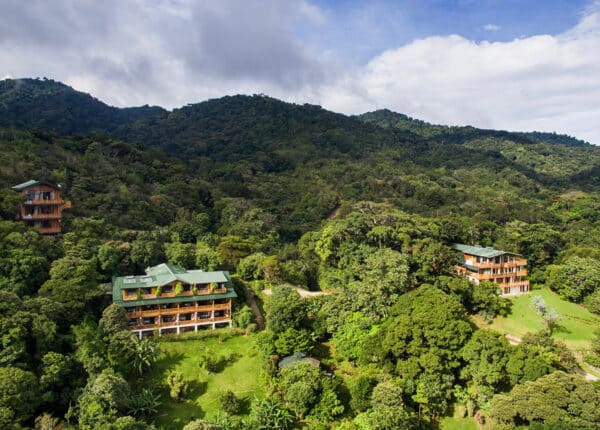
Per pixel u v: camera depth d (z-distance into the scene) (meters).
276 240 92.75
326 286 68.81
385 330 47.12
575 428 33.22
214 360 47.72
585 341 55.31
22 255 49.97
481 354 42.84
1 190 64.81
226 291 56.78
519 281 69.94
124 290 51.56
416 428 39.81
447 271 63.44
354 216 76.06
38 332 39.38
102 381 35.91
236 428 38.16
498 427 37.19
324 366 47.62
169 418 39.94
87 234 63.81
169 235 76.25
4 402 32.09
